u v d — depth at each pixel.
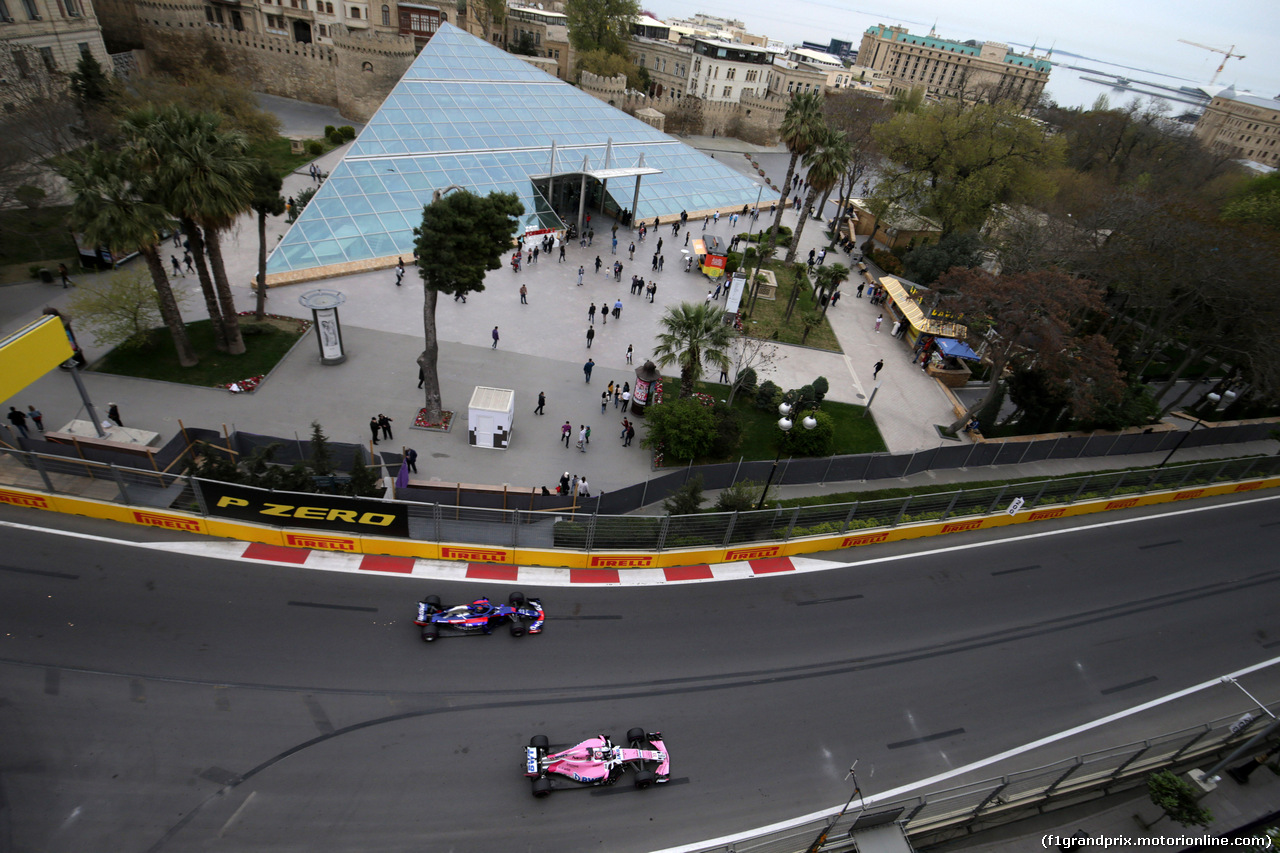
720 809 15.21
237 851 13.04
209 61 70.69
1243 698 20.61
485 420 26.19
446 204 23.56
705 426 26.67
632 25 109.94
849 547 24.38
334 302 28.48
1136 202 39.44
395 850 13.46
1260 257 31.81
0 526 18.98
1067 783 17.11
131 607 17.48
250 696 15.87
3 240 35.53
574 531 21.14
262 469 21.27
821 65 129.00
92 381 26.53
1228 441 36.88
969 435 33.22
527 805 14.70
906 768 16.83
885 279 48.16
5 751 14.02
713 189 63.19
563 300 40.38
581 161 54.75
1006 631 21.70
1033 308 30.08
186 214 24.55
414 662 17.39
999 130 54.25
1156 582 25.05
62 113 40.47
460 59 55.53
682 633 19.62
